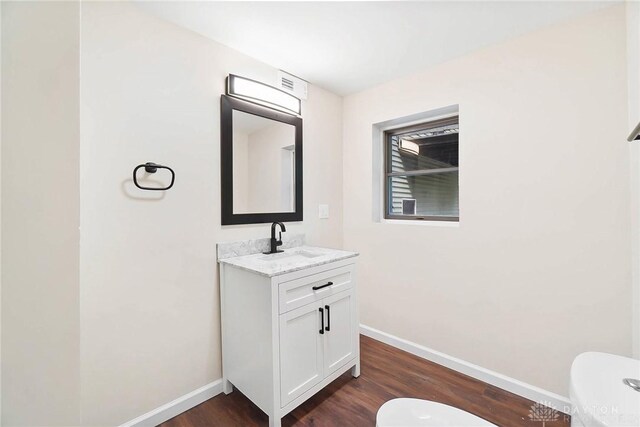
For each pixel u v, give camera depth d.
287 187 2.17
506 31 1.66
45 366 0.41
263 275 1.42
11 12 0.38
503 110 1.76
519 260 1.72
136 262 1.44
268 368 1.42
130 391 1.43
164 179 1.54
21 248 0.38
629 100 1.37
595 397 0.88
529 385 1.69
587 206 1.50
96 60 1.32
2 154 0.37
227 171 1.79
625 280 1.40
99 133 1.33
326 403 1.67
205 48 1.70
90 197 1.31
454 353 2.01
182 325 1.61
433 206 2.36
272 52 1.88
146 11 1.47
